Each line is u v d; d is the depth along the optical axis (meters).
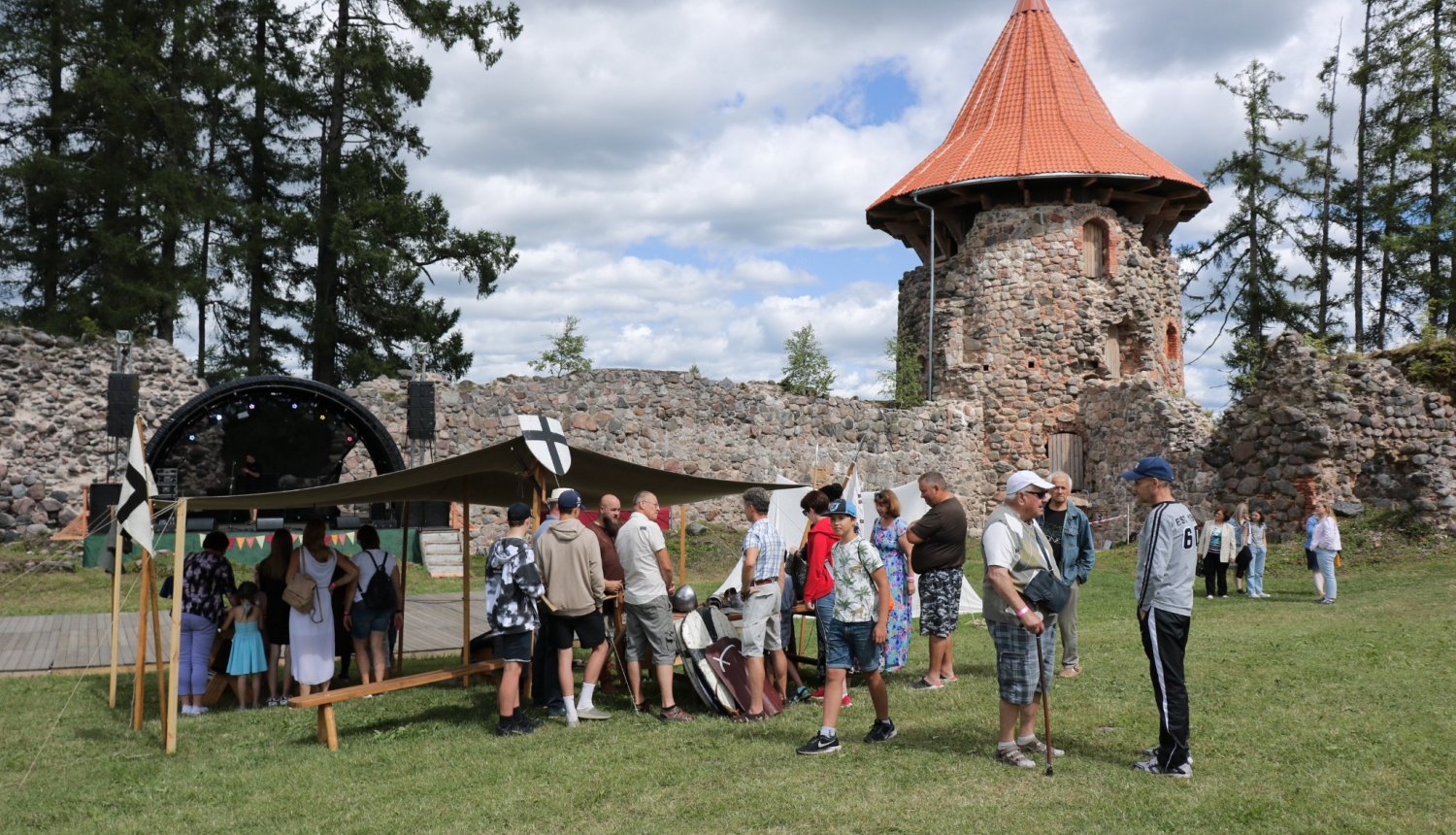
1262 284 36.00
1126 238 29.89
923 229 32.53
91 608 15.80
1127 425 26.88
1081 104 30.98
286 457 24.48
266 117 32.59
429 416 22.41
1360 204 33.75
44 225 28.89
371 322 32.59
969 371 29.86
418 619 15.23
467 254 31.80
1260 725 7.37
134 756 7.69
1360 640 10.98
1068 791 6.02
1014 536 6.59
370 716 8.86
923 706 8.45
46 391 21.38
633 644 8.63
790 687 9.29
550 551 8.22
